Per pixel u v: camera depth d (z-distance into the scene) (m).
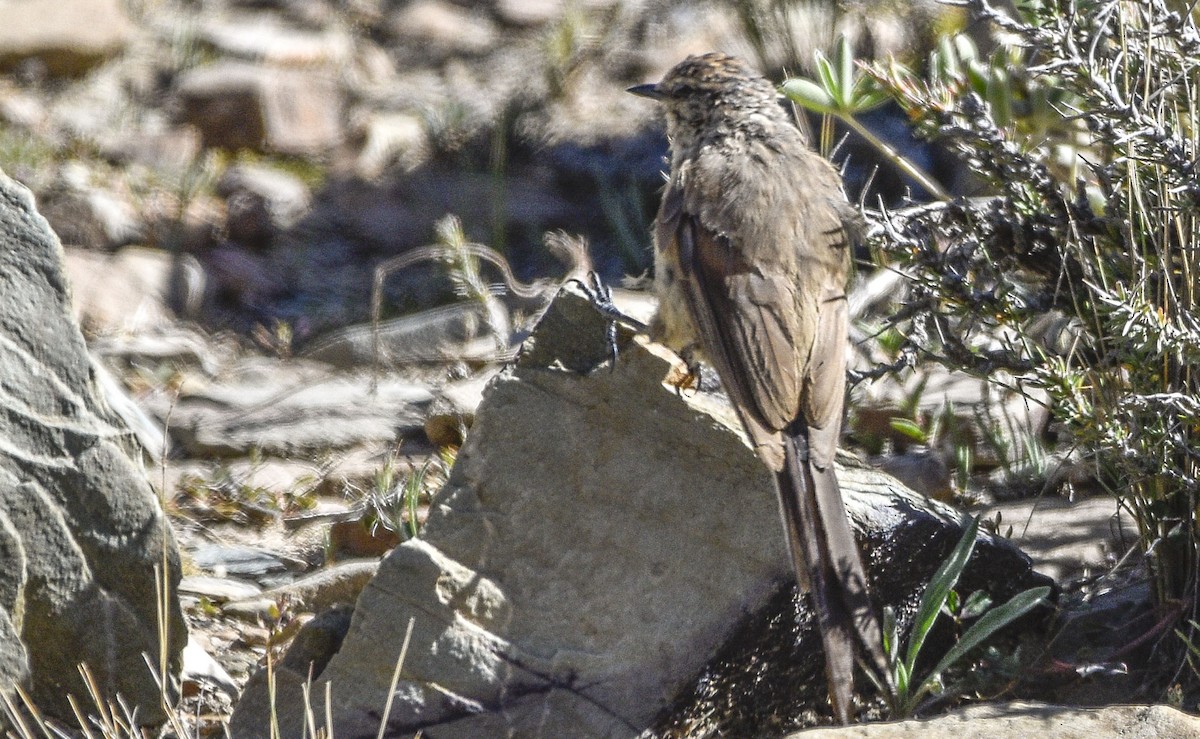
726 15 24.52
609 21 25.34
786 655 8.38
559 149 22.34
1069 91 9.68
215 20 26.19
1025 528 10.02
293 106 23.11
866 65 9.54
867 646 7.70
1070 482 10.71
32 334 8.37
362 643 7.97
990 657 8.57
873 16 21.20
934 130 9.22
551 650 8.07
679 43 24.53
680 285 9.08
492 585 8.07
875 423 12.30
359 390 14.78
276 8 26.70
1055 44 8.40
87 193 20.25
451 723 7.96
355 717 7.97
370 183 21.77
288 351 17.14
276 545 11.81
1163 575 8.57
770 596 8.14
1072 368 9.28
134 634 8.53
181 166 21.70
